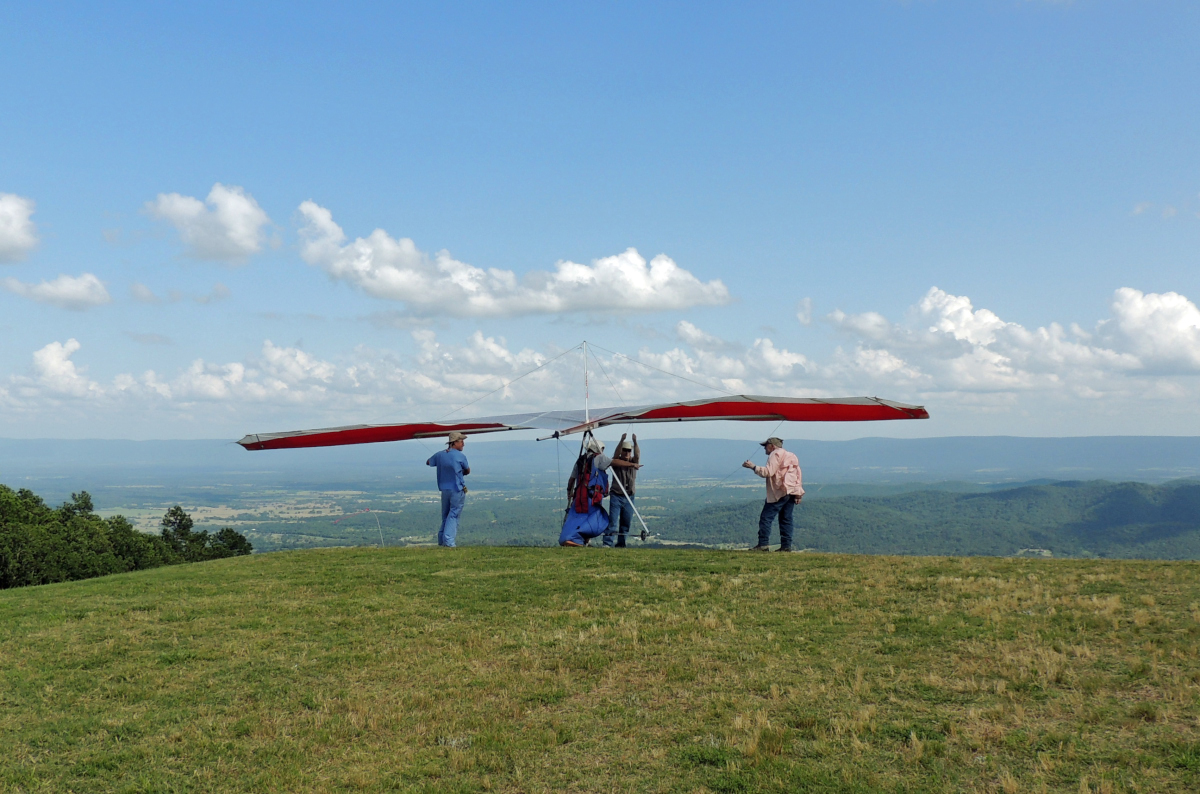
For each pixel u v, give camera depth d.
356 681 7.73
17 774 5.89
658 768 5.66
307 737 6.47
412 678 7.76
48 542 39.50
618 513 17.11
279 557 16.36
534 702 7.02
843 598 10.03
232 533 71.50
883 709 6.40
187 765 6.04
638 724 6.43
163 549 60.81
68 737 6.57
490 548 16.41
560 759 5.88
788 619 9.18
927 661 7.45
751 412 15.38
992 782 5.17
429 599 11.02
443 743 6.26
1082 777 5.05
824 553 14.26
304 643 9.02
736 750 5.81
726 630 8.85
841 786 5.20
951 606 9.33
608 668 7.77
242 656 8.59
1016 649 7.58
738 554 14.16
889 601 9.75
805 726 6.17
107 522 56.81
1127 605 8.83
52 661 8.55
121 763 6.07
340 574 13.24
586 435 17.05
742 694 6.93
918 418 15.28
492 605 10.55
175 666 8.32
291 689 7.56
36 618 10.50
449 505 17.77
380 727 6.62
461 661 8.20
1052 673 6.74
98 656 8.66
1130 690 6.41
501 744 6.14
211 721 6.84
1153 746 5.43
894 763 5.50
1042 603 9.16
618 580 11.84
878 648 7.90
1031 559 12.51
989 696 6.51
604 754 5.93
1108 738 5.61
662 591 10.99
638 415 15.77
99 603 11.38
